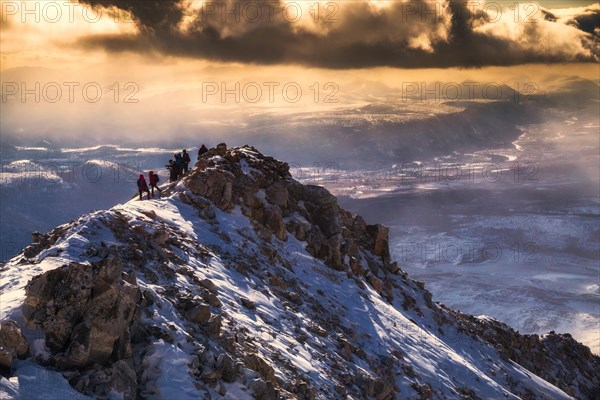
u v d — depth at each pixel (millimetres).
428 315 52438
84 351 18297
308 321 33156
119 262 19609
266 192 45719
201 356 21016
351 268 47625
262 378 22328
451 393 37531
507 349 61312
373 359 34594
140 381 19438
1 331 17641
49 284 18688
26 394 16797
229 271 33250
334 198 48594
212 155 46938
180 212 38875
